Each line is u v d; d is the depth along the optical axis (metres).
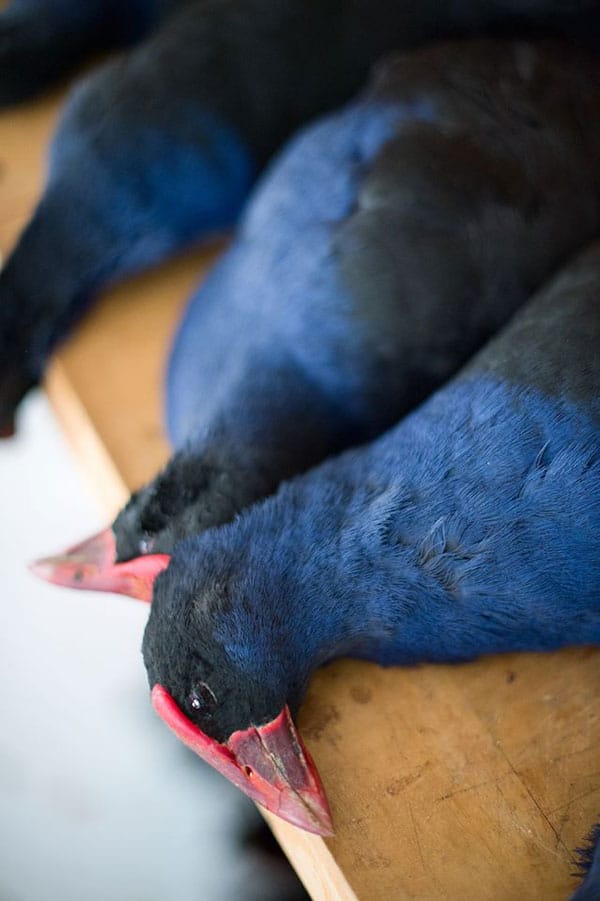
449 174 0.78
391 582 0.70
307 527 0.71
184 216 0.87
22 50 0.95
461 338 0.77
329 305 0.77
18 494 1.04
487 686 0.74
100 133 0.86
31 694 0.99
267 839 0.94
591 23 0.86
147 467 0.82
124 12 0.98
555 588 0.69
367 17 0.88
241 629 0.69
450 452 0.70
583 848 0.70
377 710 0.73
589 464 0.69
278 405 0.77
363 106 0.82
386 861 0.70
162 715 0.69
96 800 0.96
